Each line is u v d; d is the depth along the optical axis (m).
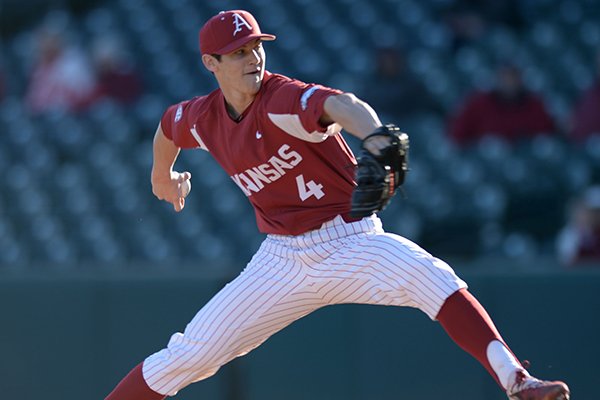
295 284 13.44
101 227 32.78
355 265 12.95
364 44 38.53
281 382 22.19
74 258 31.98
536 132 30.67
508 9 37.91
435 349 21.45
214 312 13.73
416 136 31.52
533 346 21.06
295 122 12.22
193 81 39.06
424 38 38.00
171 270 23.36
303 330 22.17
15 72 42.53
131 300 22.88
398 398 21.58
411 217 29.30
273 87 12.84
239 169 13.51
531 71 35.59
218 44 12.73
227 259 30.28
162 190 15.82
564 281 21.03
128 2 43.97
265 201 13.55
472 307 12.23
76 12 45.03
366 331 21.84
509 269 21.50
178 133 14.34
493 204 29.25
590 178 29.53
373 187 11.12
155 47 41.03
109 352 22.91
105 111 37.16
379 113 32.22
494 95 30.86
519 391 11.41
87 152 35.84
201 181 32.78
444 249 28.59
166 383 14.16
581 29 37.56
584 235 24.08
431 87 34.56
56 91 37.84
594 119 30.62
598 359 20.78
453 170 30.39
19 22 46.00
